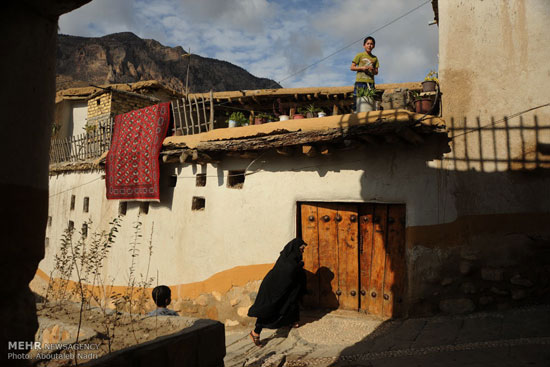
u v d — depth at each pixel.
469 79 5.72
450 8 5.96
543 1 5.41
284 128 6.22
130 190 8.37
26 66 1.61
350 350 4.79
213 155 7.23
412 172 5.86
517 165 5.35
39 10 1.68
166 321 3.41
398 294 5.96
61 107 14.52
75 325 3.33
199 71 81.00
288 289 5.75
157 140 7.93
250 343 5.78
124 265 8.75
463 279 5.47
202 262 7.50
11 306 1.54
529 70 5.41
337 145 6.36
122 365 2.36
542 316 4.63
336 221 6.50
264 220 6.88
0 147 1.48
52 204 11.51
